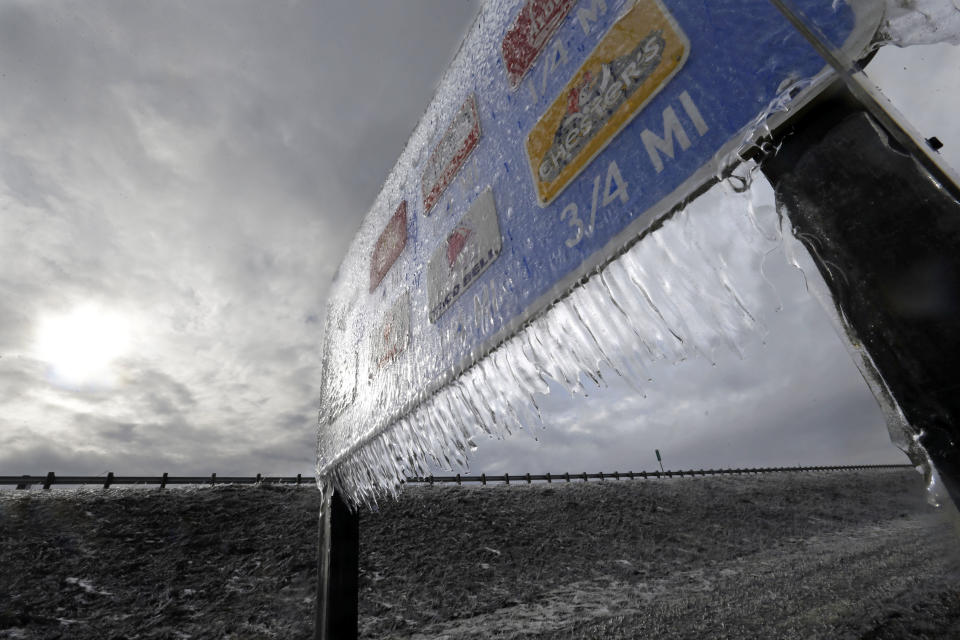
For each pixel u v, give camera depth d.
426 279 1.93
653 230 0.90
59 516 10.70
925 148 0.58
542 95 1.32
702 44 0.86
